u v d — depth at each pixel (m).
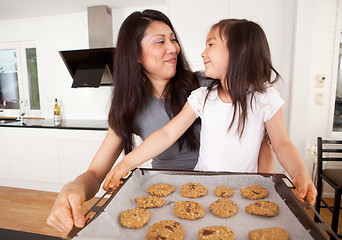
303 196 0.61
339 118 2.70
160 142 0.89
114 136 1.01
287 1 2.28
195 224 0.63
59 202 0.58
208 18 2.45
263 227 0.60
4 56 3.51
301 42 2.25
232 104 0.91
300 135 2.37
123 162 0.80
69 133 2.77
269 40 2.35
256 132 0.90
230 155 0.92
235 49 0.83
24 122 3.15
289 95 2.40
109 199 0.65
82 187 0.66
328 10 2.52
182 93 1.08
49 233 2.16
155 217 0.65
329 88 2.63
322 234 0.46
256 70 0.85
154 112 1.08
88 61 2.77
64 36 3.17
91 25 2.83
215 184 0.80
